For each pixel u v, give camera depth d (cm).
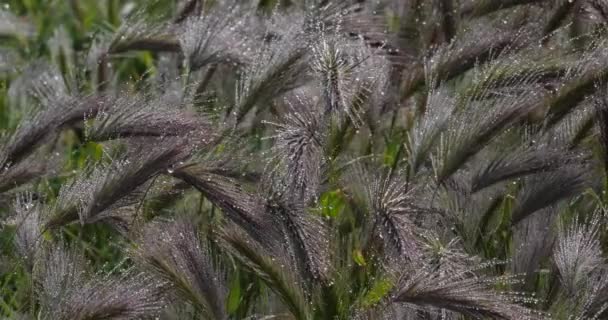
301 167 493
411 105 616
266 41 632
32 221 534
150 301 485
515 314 464
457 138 526
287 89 561
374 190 510
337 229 533
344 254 533
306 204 504
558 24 632
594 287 511
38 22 792
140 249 497
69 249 543
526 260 531
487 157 556
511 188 567
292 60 561
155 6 742
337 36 569
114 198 493
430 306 470
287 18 645
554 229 547
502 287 525
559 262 517
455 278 487
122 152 584
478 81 557
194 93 601
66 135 647
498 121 525
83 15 800
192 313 521
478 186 545
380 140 619
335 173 548
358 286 521
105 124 523
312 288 498
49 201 587
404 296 468
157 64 770
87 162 598
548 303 523
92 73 702
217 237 507
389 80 609
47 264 509
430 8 657
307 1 638
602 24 629
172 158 495
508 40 598
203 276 489
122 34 661
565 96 561
